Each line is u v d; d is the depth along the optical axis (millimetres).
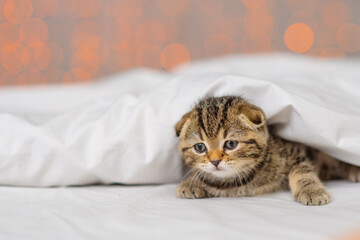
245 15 1059
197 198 376
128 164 391
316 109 368
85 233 265
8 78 1063
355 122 369
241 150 372
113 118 398
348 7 1043
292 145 405
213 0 1064
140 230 266
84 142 387
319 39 1052
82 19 1080
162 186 405
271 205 323
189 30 1081
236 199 358
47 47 1074
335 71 591
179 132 377
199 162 382
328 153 391
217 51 1077
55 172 390
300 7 1045
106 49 1096
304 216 280
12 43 1051
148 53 1092
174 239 250
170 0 1073
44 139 384
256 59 700
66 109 564
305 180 365
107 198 355
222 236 249
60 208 325
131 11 1081
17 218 299
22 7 1044
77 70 1092
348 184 394
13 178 391
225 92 395
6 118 402
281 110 376
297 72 577
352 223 264
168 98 405
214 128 371
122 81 671
